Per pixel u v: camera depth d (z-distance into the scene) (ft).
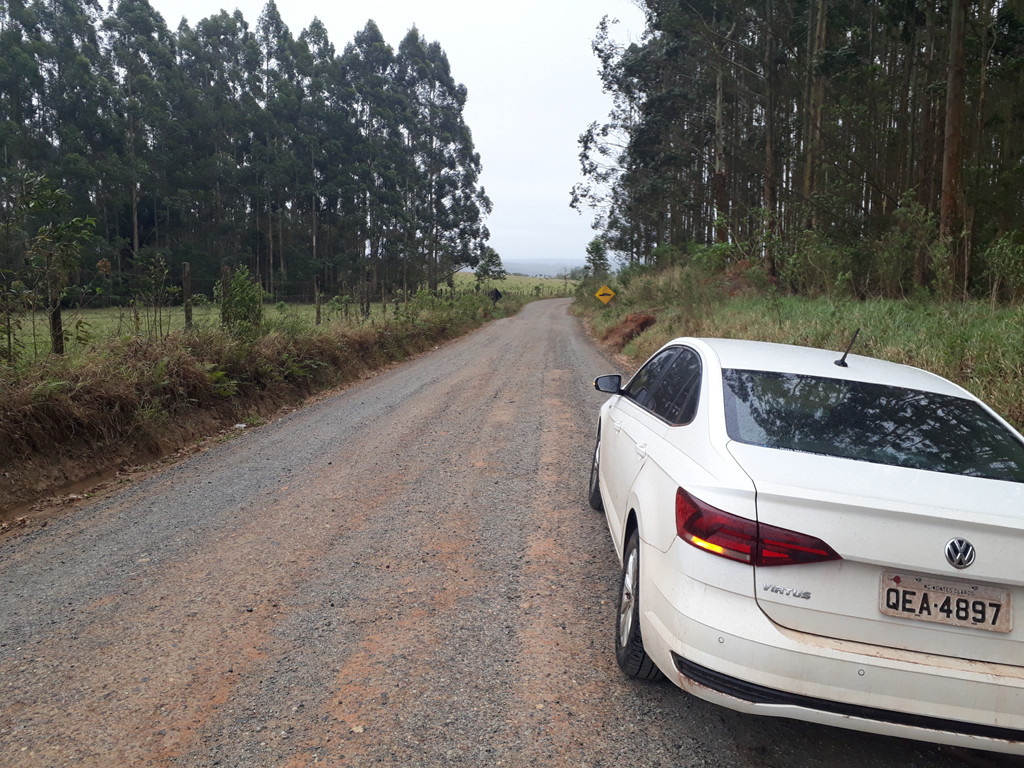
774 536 7.64
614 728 9.17
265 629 11.87
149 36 264.72
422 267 288.71
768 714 7.57
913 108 95.91
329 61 308.60
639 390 15.16
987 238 64.13
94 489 21.66
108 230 221.05
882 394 10.38
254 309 40.93
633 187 157.58
